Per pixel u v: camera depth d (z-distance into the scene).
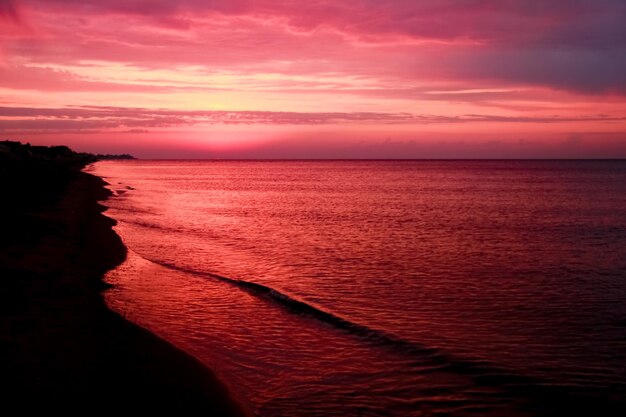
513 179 122.50
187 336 12.75
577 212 47.03
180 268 20.84
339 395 9.76
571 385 10.34
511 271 21.45
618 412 9.27
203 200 60.25
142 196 62.66
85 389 8.90
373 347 12.27
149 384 9.44
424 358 11.62
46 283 15.64
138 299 15.67
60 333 11.51
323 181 117.69
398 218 42.00
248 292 17.16
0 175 56.12
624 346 12.59
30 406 8.04
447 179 124.62
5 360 9.62
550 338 13.13
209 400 9.05
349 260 23.55
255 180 122.25
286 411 9.11
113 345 11.20
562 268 22.19
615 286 18.91
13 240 21.33
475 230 34.69
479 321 14.49
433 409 9.28
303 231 33.66
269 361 11.34
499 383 10.37
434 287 18.48
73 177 77.75
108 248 23.38
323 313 14.77
